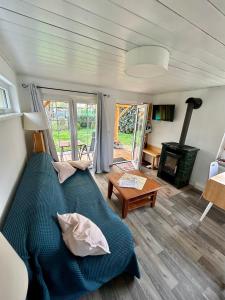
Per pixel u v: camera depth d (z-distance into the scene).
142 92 4.12
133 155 4.85
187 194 3.07
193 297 1.33
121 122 7.71
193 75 2.09
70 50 1.42
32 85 2.69
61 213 1.33
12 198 1.40
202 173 3.27
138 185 2.41
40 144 2.73
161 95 4.16
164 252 1.75
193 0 0.72
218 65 1.65
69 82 3.13
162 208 2.57
